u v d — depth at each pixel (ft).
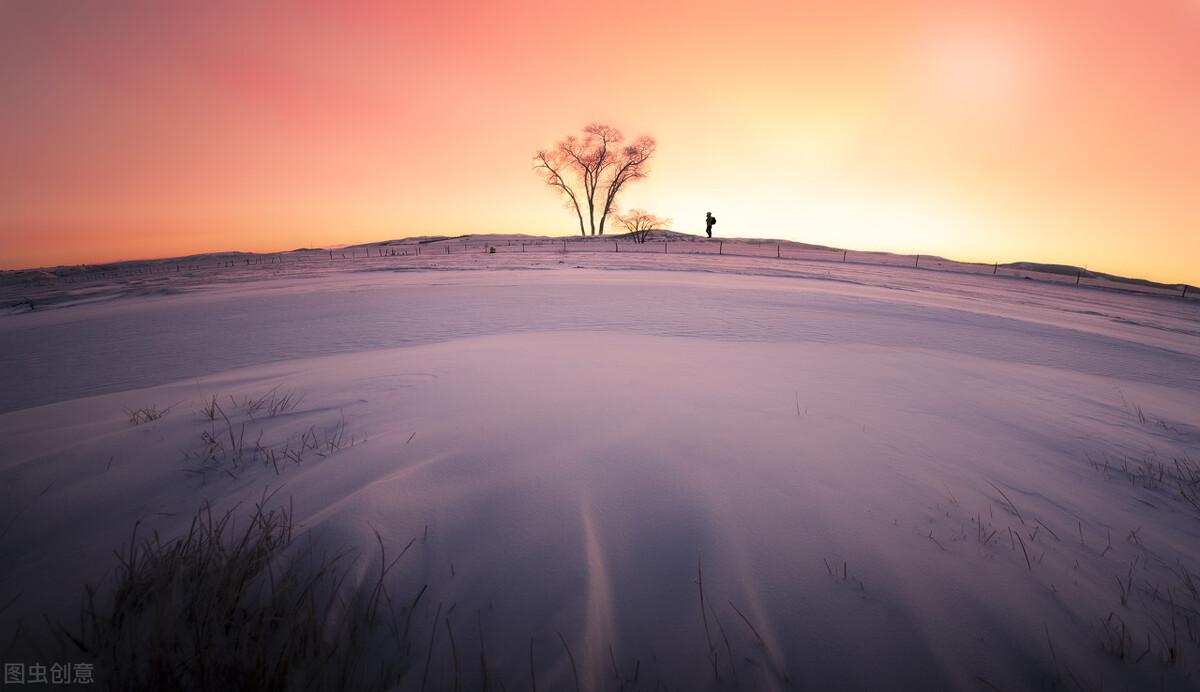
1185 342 36.45
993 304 52.34
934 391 16.05
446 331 27.68
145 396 14.71
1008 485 9.11
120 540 6.32
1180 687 4.64
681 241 177.06
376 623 5.11
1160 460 10.84
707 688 4.65
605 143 193.67
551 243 167.32
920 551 6.68
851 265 100.48
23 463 8.61
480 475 8.32
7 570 5.67
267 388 14.33
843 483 8.64
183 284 75.77
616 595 5.66
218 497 7.47
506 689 4.53
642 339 24.04
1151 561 6.81
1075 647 5.13
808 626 5.33
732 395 14.08
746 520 7.25
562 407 12.27
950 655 5.04
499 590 5.63
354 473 8.26
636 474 8.57
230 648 4.70
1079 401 16.10
